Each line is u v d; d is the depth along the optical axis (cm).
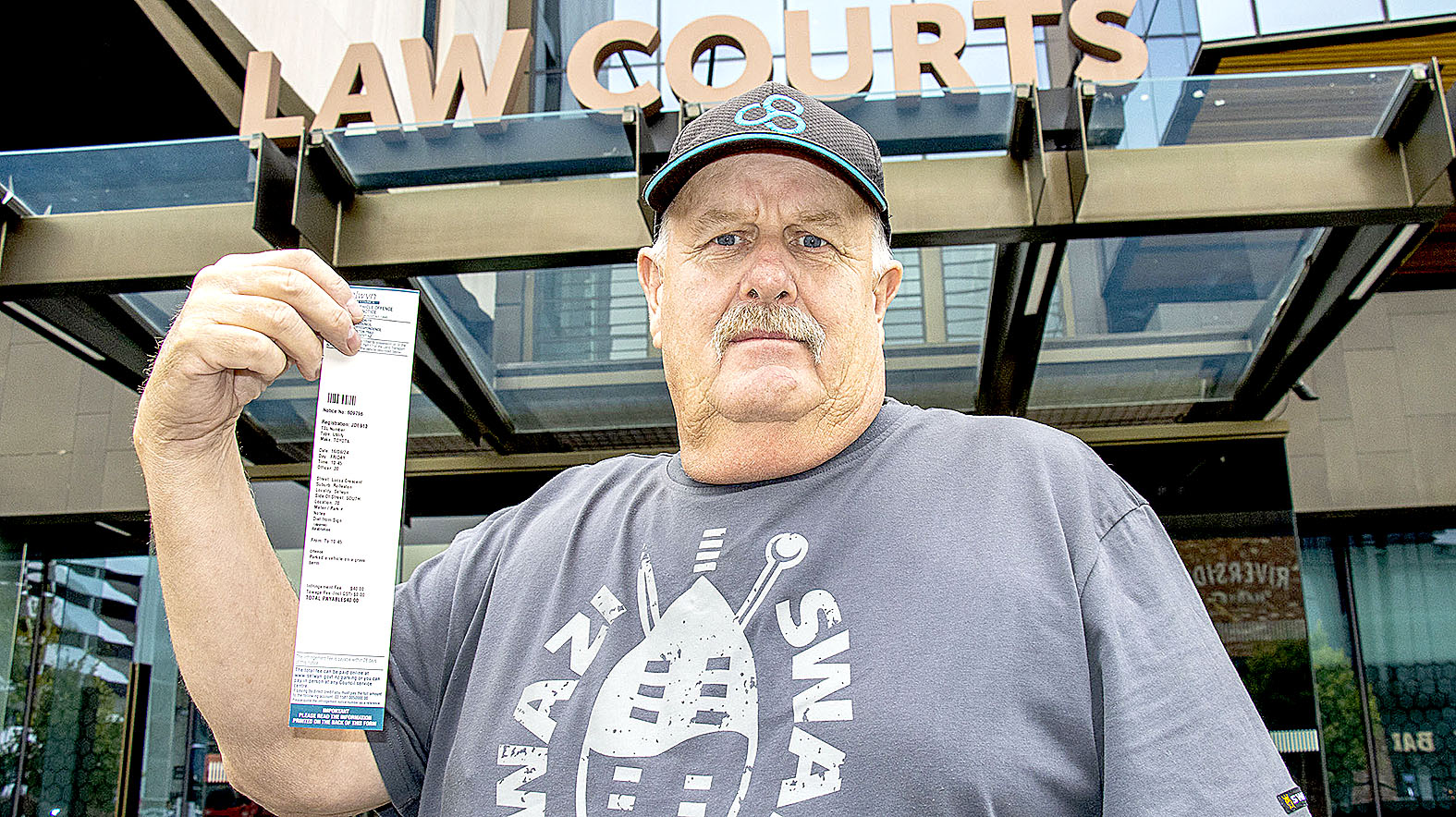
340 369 122
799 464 128
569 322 516
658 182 142
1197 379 512
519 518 152
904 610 110
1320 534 590
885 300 153
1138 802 96
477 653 132
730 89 397
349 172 413
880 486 123
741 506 125
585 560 132
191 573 124
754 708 109
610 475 149
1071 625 108
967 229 384
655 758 110
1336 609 577
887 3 659
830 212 137
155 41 520
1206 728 99
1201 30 527
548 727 117
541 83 752
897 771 100
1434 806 545
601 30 407
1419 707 559
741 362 129
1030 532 114
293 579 522
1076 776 103
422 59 421
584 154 406
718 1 708
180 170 405
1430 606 571
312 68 630
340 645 114
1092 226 379
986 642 106
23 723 554
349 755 134
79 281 406
